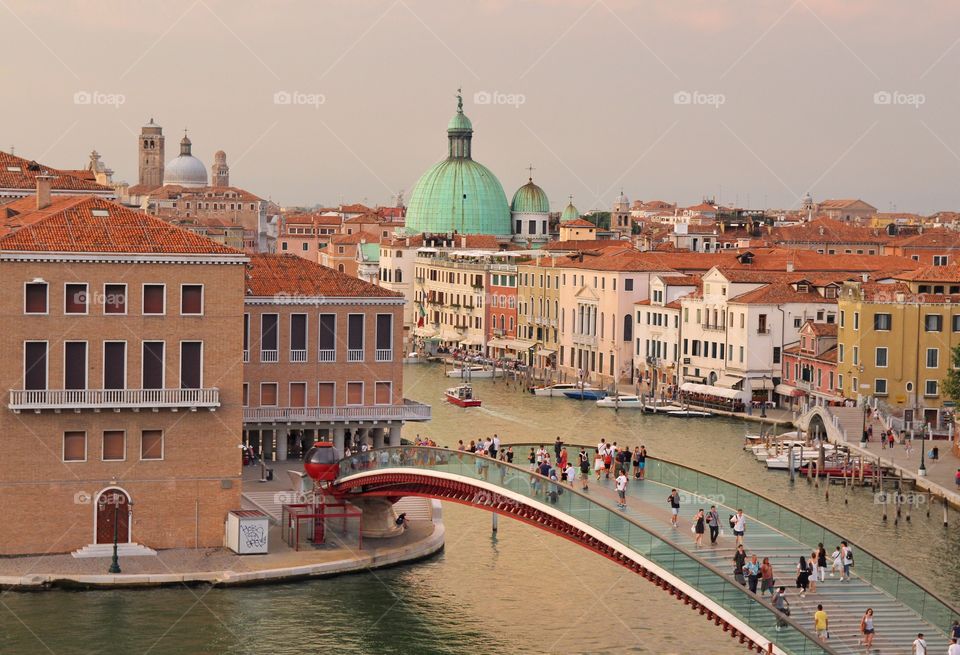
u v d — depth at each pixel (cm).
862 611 7112
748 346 18512
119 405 9294
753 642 7119
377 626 8481
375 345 12212
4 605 8569
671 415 18000
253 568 9206
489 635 8406
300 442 12312
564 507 8169
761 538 7800
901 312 16388
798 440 15262
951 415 15238
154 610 8588
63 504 9312
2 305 9125
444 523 11069
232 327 9538
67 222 9450
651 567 7494
